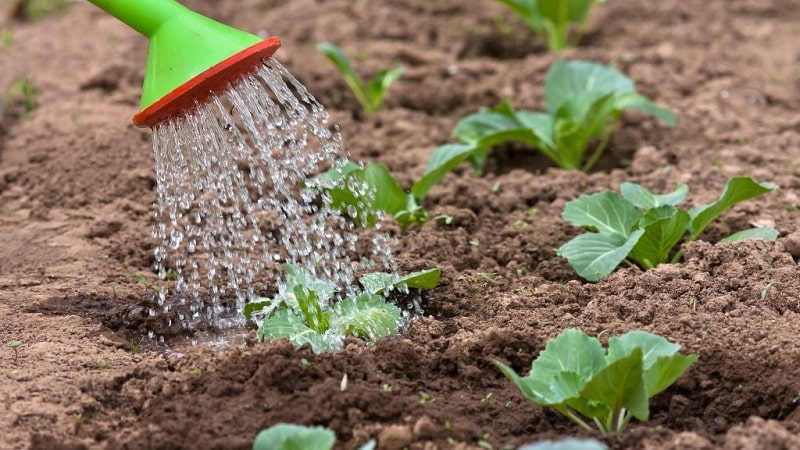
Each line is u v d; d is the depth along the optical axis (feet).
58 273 19.52
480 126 23.36
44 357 16.31
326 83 27.40
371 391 14.79
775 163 23.03
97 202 22.34
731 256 18.30
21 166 23.62
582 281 18.67
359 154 24.13
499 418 14.96
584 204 18.93
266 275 19.17
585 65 24.43
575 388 14.16
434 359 16.06
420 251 19.54
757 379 15.21
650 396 14.62
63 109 26.21
